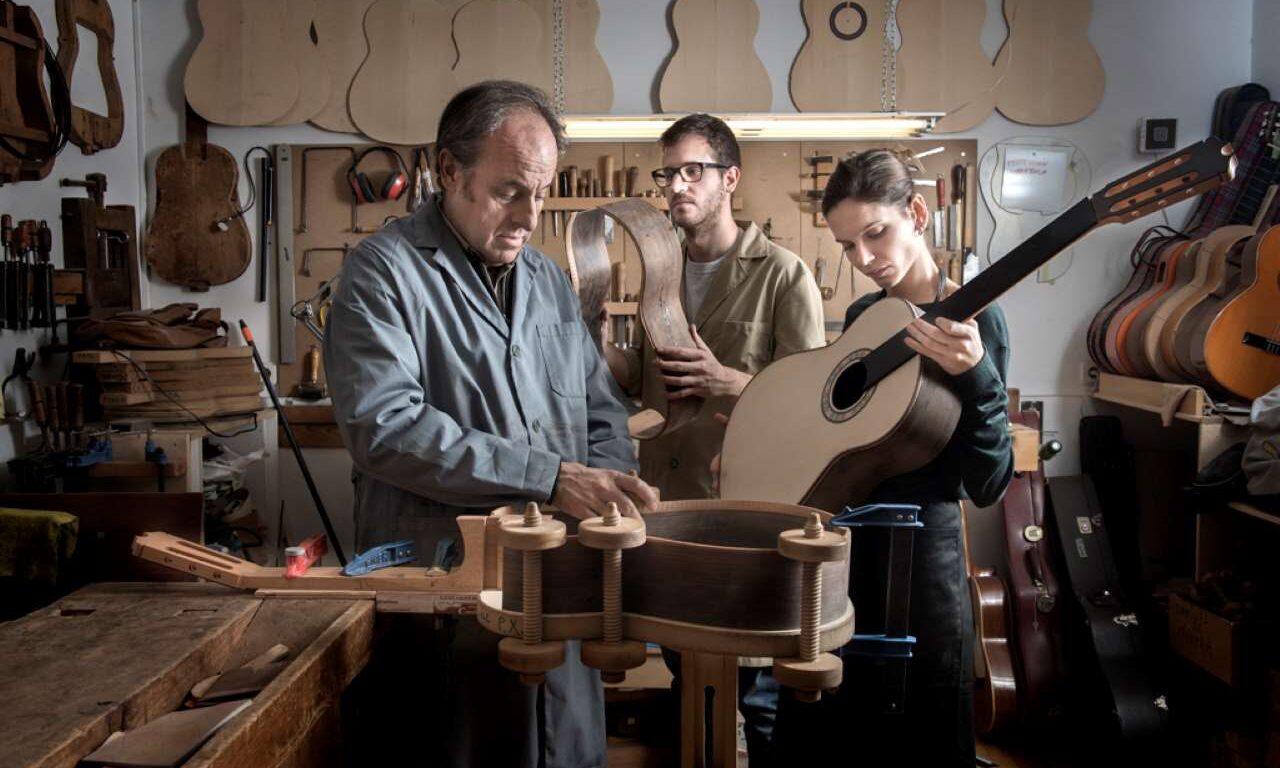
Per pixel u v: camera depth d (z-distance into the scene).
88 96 3.54
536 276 2.01
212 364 3.44
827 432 1.98
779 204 3.92
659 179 2.80
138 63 3.87
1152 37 3.93
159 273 3.89
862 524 1.51
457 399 1.83
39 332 3.26
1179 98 3.94
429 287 1.84
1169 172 1.69
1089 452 3.87
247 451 3.69
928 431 1.84
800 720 1.98
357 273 1.80
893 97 3.91
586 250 2.42
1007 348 2.03
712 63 3.89
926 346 1.81
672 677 2.90
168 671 1.41
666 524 1.60
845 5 3.89
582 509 1.63
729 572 1.24
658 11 3.92
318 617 1.68
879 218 2.05
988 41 3.93
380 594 1.75
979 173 3.96
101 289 3.49
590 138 3.87
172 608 1.70
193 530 2.06
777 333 2.72
